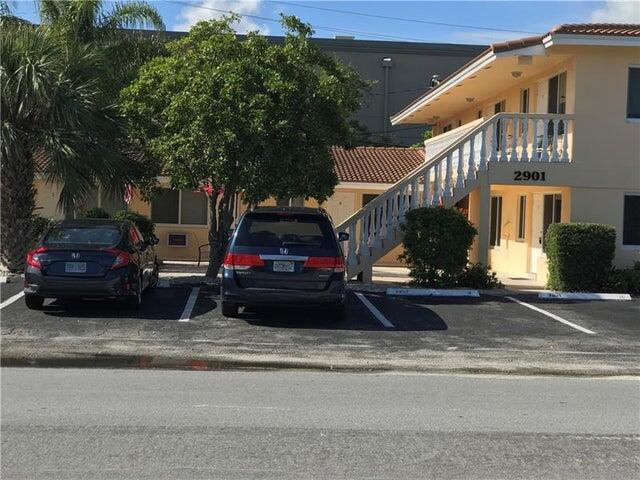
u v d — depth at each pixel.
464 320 11.83
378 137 46.22
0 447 5.56
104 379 7.91
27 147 15.05
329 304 10.95
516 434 6.18
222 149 12.91
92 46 16.97
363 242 15.61
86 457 5.36
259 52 13.84
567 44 15.34
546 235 15.87
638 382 8.34
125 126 15.23
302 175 13.68
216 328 10.77
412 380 8.23
